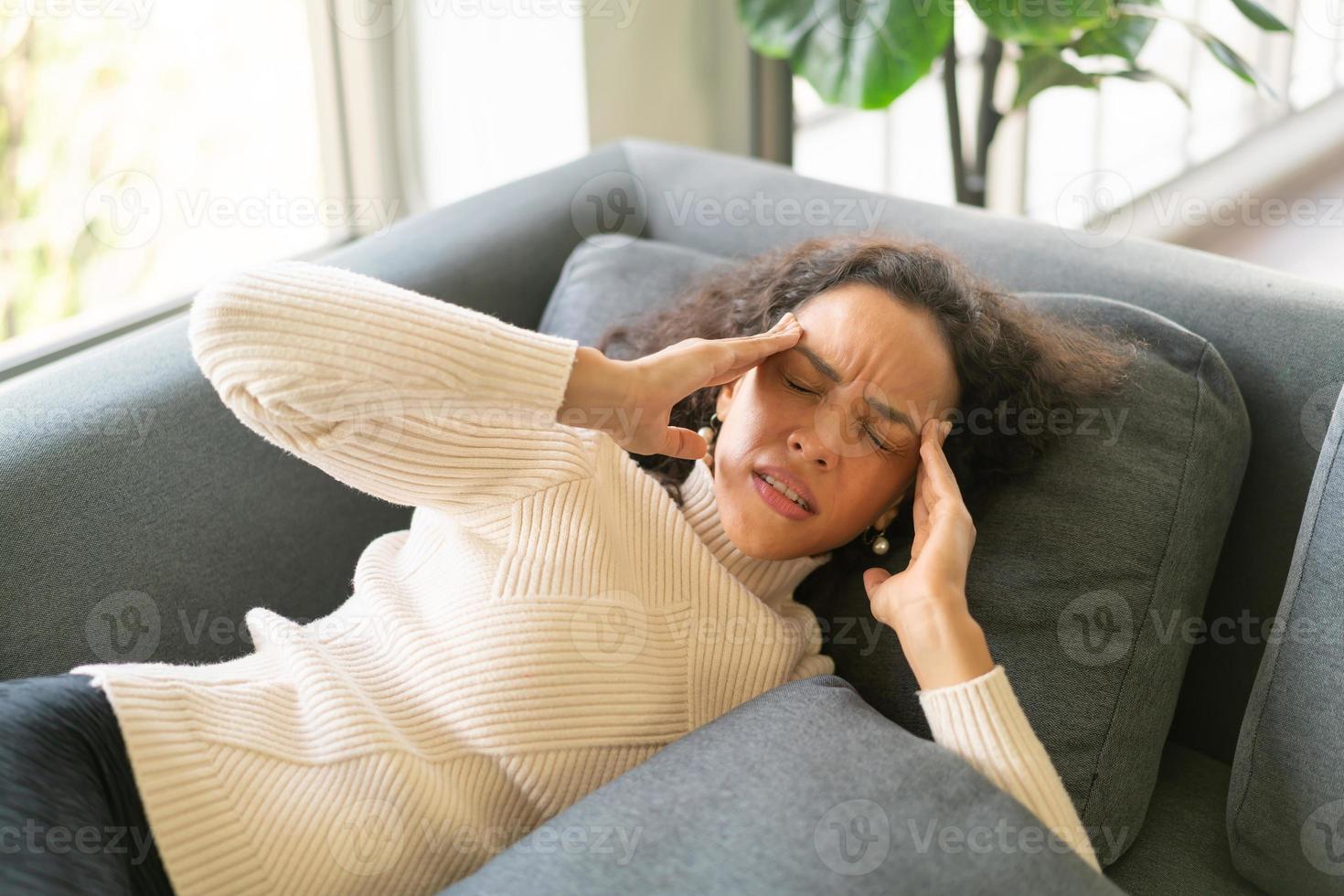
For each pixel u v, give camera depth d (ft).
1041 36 4.67
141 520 3.09
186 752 2.36
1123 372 3.05
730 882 2.03
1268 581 3.20
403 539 3.15
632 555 2.86
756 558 2.80
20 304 4.73
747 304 3.16
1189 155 9.20
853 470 2.74
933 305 2.82
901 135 7.96
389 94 5.65
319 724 2.54
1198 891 2.84
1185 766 3.31
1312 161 9.16
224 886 2.32
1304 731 2.63
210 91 5.15
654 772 2.34
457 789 2.61
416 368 2.41
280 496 3.45
